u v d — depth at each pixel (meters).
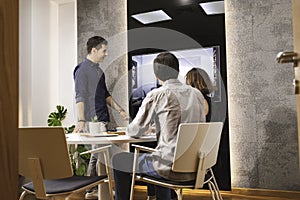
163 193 2.45
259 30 3.58
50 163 1.78
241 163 3.56
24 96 4.04
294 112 3.39
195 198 3.28
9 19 0.50
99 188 2.78
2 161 0.48
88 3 4.44
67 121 4.43
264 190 3.45
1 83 0.48
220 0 3.73
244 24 3.65
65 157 1.78
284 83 3.45
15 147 0.50
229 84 3.66
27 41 4.08
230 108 3.64
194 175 2.00
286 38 3.47
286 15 3.48
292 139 3.38
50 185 1.91
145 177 2.06
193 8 3.85
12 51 0.50
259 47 3.57
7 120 0.49
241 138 3.58
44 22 4.31
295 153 3.37
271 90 3.49
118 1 4.29
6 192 0.48
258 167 3.50
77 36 4.46
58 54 4.53
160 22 4.00
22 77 4.06
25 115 4.03
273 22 3.53
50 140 1.75
